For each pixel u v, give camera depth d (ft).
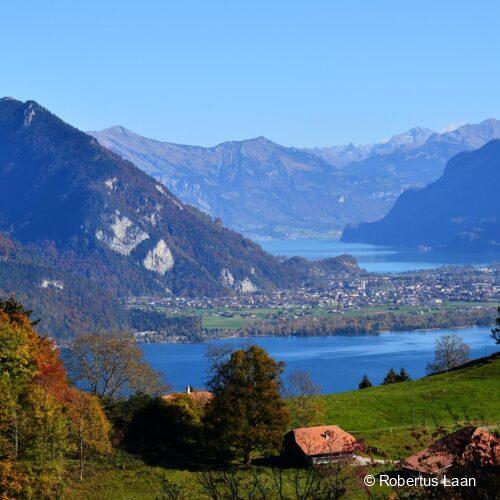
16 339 267.59
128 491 231.71
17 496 220.23
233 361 288.92
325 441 260.21
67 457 260.01
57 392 267.39
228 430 273.13
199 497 203.00
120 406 306.35
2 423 235.61
